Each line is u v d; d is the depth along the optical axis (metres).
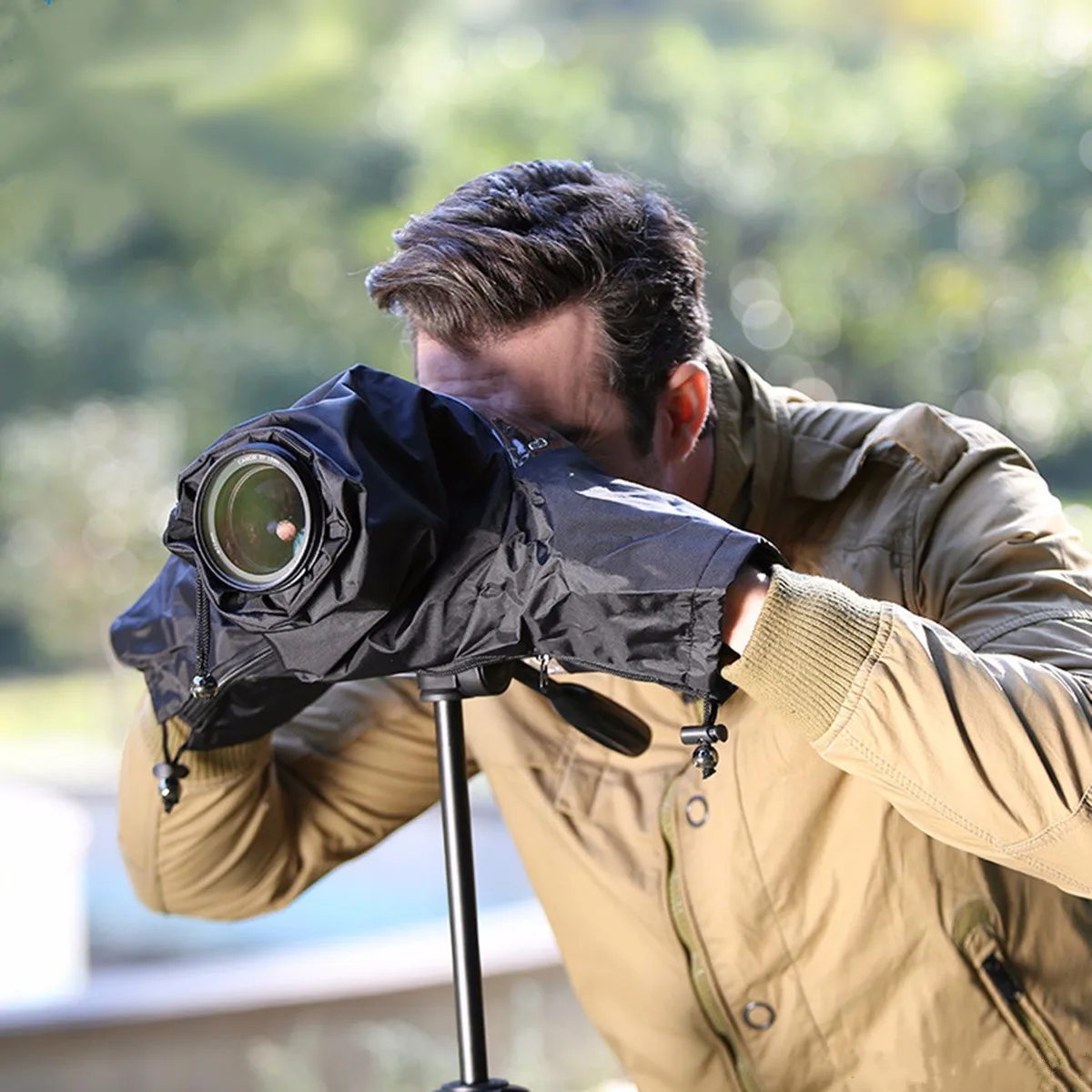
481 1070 3.21
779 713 3.03
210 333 42.97
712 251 41.69
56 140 33.91
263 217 40.16
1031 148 41.53
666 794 3.94
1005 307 42.25
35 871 16.83
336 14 38.19
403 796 4.61
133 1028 9.20
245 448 2.71
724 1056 3.97
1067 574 3.59
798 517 4.06
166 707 3.72
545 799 4.07
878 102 41.81
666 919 3.92
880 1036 3.79
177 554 2.89
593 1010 4.19
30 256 40.56
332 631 2.86
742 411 4.05
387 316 3.89
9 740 34.59
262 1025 9.48
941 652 2.99
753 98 41.66
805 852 3.77
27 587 43.62
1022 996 3.74
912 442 3.88
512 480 3.01
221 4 34.53
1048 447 43.09
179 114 35.81
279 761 4.46
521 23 44.78
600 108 40.75
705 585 2.84
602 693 4.00
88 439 43.50
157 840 4.18
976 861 3.72
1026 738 2.97
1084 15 42.59
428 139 40.41
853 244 41.69
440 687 3.12
